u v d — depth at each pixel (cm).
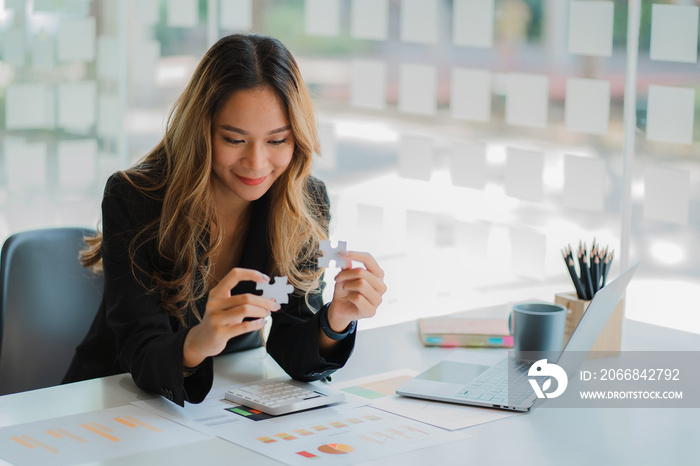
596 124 209
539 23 618
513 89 229
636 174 404
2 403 131
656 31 195
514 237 236
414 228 287
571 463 111
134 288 144
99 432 120
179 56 446
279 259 154
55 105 341
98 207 329
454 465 110
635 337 175
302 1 725
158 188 147
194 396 131
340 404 134
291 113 136
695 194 413
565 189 213
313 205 163
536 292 333
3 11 325
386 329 179
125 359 140
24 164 335
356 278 139
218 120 134
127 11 358
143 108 411
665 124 193
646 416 130
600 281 166
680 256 405
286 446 115
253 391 136
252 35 139
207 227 148
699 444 119
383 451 114
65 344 180
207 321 125
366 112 658
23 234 178
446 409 132
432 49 614
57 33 339
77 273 182
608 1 208
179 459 111
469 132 591
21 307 176
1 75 326
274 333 152
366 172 591
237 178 139
